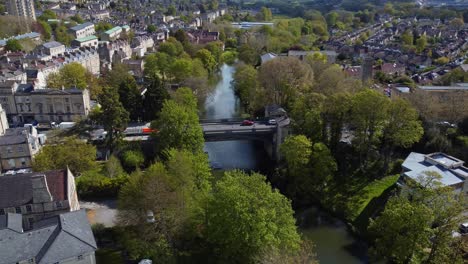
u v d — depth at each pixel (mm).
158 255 97438
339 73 191500
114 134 152875
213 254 101125
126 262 98250
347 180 136625
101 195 129250
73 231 86875
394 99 158375
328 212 125688
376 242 97250
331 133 145500
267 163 159625
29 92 180125
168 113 142750
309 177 131750
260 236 88500
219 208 93312
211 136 158000
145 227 99625
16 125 177375
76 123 176500
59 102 181375
